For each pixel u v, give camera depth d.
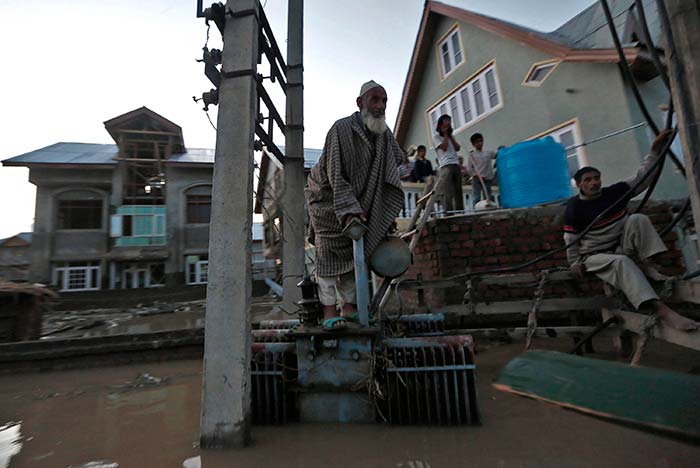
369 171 2.21
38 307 5.60
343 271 2.22
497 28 10.45
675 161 2.47
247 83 2.00
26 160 17.14
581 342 2.71
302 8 4.14
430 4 12.98
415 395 1.88
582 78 8.49
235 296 1.80
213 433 1.68
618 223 2.69
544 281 2.88
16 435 1.98
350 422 1.88
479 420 1.81
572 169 8.56
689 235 3.79
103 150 20.42
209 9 2.02
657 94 7.90
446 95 12.80
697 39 1.46
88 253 17.38
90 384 3.19
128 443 1.80
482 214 4.08
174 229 18.20
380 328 2.04
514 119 10.16
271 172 16.33
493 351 3.35
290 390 1.94
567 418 1.82
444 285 3.09
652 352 2.85
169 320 7.92
